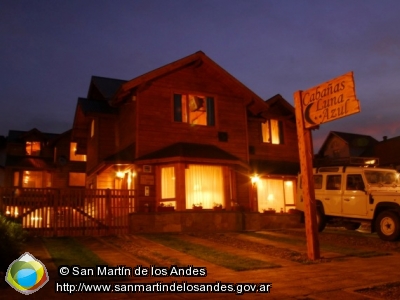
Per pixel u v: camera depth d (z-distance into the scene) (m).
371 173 15.92
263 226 19.34
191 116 20.22
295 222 20.33
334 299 7.11
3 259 8.42
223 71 20.73
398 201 14.44
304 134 11.62
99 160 22.30
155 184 18.47
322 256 11.62
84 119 25.84
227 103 21.25
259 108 22.08
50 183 36.41
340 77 10.55
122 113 21.64
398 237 14.27
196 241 14.33
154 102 19.36
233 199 20.17
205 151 19.08
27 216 15.16
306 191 11.45
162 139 19.20
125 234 16.20
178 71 20.23
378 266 10.13
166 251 12.20
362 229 18.64
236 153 20.89
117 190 16.97
